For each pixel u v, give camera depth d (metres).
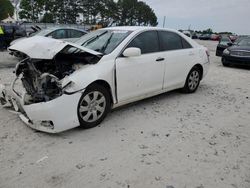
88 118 4.26
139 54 4.59
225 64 11.98
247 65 11.17
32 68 4.20
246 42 12.34
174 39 5.84
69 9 56.00
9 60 11.70
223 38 15.73
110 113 5.01
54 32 11.73
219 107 5.61
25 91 4.24
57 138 3.96
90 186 2.92
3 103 5.03
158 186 2.95
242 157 3.59
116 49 4.61
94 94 4.25
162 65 5.36
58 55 4.36
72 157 3.47
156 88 5.38
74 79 3.94
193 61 6.22
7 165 3.27
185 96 6.28
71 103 3.89
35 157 3.45
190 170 3.25
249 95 6.70
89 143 3.84
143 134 4.18
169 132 4.28
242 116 5.14
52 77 3.96
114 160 3.42
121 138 4.02
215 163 3.42
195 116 5.02
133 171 3.20
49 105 3.75
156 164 3.36
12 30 15.27
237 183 3.03
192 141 4.00
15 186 2.90
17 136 3.99
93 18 61.59
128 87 4.75
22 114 4.41
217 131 4.39
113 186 2.93
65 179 3.03
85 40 5.25
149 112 5.13
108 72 4.34
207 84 7.78
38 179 3.02
